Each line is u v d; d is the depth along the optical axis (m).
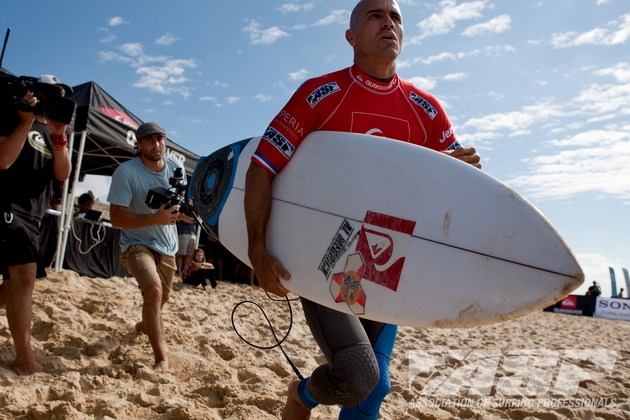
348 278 1.78
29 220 2.82
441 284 1.67
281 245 1.94
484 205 1.67
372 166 1.85
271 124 1.94
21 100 2.65
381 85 1.98
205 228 2.64
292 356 4.00
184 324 4.51
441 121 2.12
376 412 1.92
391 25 1.93
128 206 3.41
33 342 3.17
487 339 6.55
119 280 7.04
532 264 1.58
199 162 2.72
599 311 18.36
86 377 2.63
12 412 2.16
